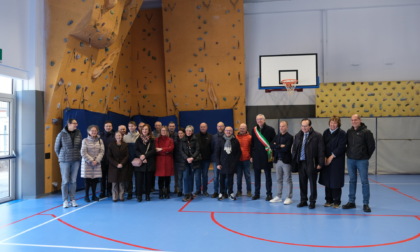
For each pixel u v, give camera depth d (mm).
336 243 3580
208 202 5680
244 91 10227
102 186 6180
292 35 10258
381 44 9867
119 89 9984
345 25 10023
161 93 10781
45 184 6375
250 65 10484
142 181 5812
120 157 5762
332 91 9938
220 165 5754
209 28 10117
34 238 3818
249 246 3510
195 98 10461
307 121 5137
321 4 10094
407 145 9328
